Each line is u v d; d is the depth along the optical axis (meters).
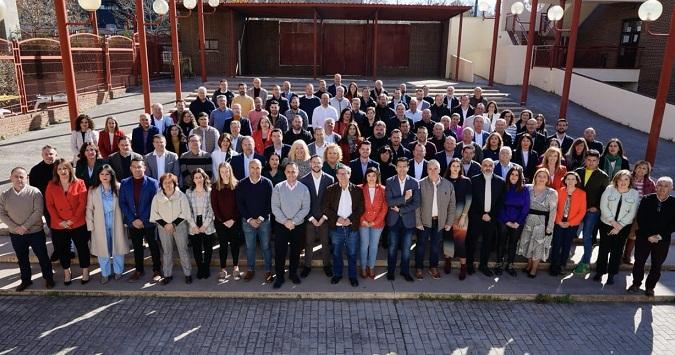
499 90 19.30
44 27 31.09
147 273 7.34
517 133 10.04
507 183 7.19
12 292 6.76
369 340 5.84
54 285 6.89
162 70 23.55
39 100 15.70
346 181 6.80
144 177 6.90
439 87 18.94
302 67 23.59
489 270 7.45
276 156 7.43
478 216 7.18
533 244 7.26
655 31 19.42
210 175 7.91
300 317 6.32
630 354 5.67
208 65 22.39
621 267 7.85
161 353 5.49
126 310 6.40
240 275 7.34
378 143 8.62
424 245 7.22
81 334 5.83
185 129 9.52
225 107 10.14
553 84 20.25
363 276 7.31
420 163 7.82
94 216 6.78
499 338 5.94
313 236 7.21
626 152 13.84
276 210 6.78
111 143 8.54
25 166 11.13
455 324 6.23
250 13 21.27
